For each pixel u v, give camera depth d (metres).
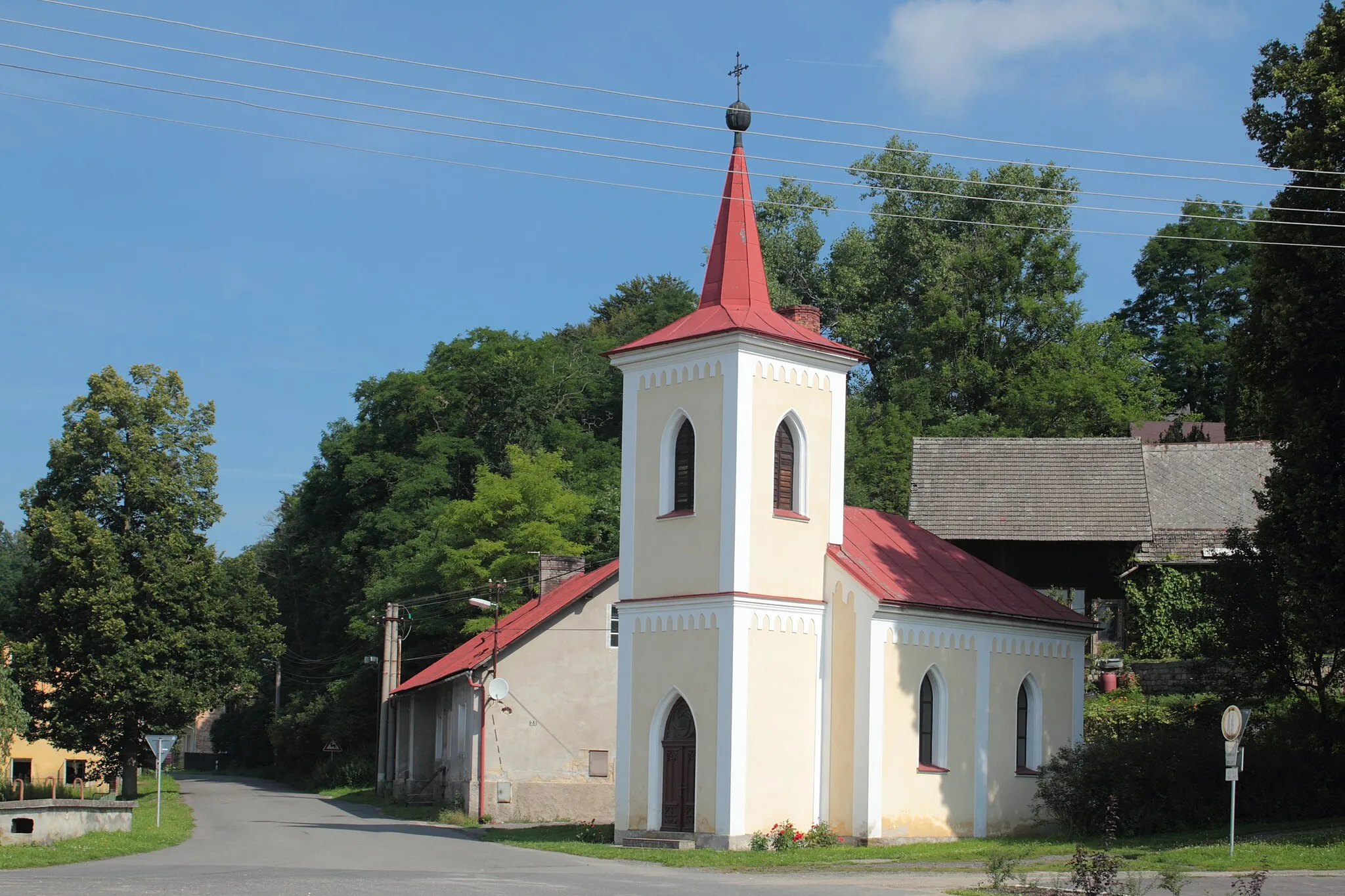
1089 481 56.25
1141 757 36.12
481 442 87.56
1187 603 52.81
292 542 108.94
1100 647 53.44
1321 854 28.25
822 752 36.53
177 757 130.50
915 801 36.72
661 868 30.47
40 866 29.06
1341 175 32.78
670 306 104.25
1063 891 22.83
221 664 61.69
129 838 35.72
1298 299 33.09
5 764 48.03
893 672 36.50
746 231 38.72
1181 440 72.12
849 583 36.72
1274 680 37.56
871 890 24.81
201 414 64.75
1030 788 40.38
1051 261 83.69
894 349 88.81
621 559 38.16
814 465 37.50
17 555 94.62
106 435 62.34
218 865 29.39
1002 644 40.06
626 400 38.62
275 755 102.62
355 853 33.28
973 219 86.56
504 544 67.88
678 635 36.31
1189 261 90.25
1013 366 84.88
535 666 50.22
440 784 58.72
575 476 83.06
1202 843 31.89
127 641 59.81
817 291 89.12
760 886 25.69
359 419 92.75
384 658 68.50
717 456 36.03
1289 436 34.28
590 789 50.00
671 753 36.41
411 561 76.00
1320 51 34.09
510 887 24.34
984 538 54.75
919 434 80.06
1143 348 90.31
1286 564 33.84
